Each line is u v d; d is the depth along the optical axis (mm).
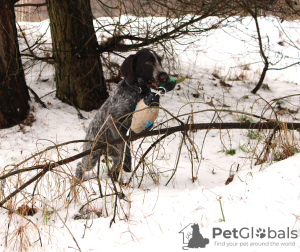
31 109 6535
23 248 2830
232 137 6047
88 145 4227
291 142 4301
